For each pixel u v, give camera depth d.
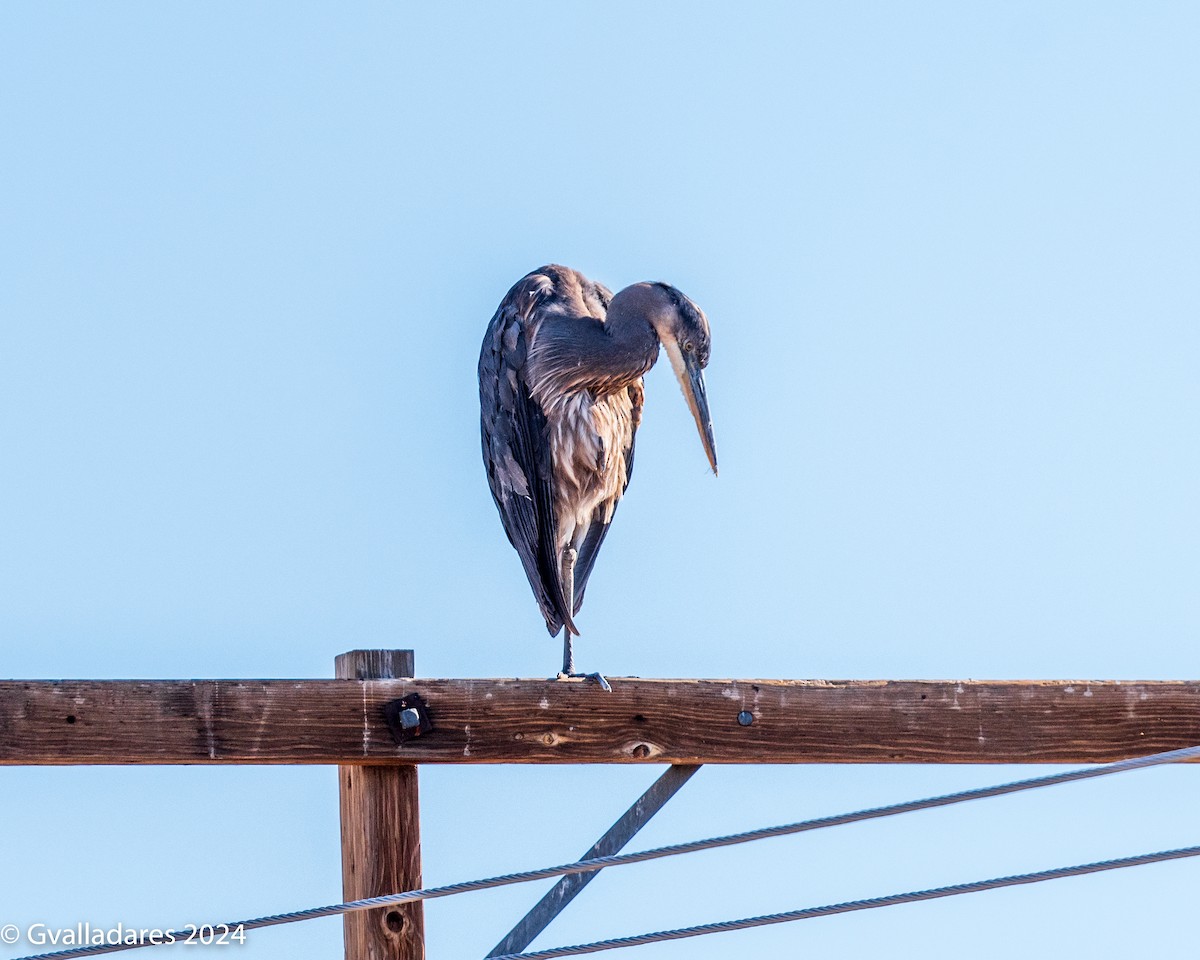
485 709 9.91
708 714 10.16
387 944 9.72
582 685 10.07
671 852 8.66
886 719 10.30
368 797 9.84
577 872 9.55
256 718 9.62
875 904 8.87
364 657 10.06
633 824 10.30
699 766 10.41
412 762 9.79
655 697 10.12
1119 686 10.48
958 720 10.34
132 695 9.48
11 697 9.33
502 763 9.96
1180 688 10.52
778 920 8.85
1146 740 10.42
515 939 10.11
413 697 9.83
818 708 10.27
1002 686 10.42
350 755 9.70
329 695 9.73
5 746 9.27
